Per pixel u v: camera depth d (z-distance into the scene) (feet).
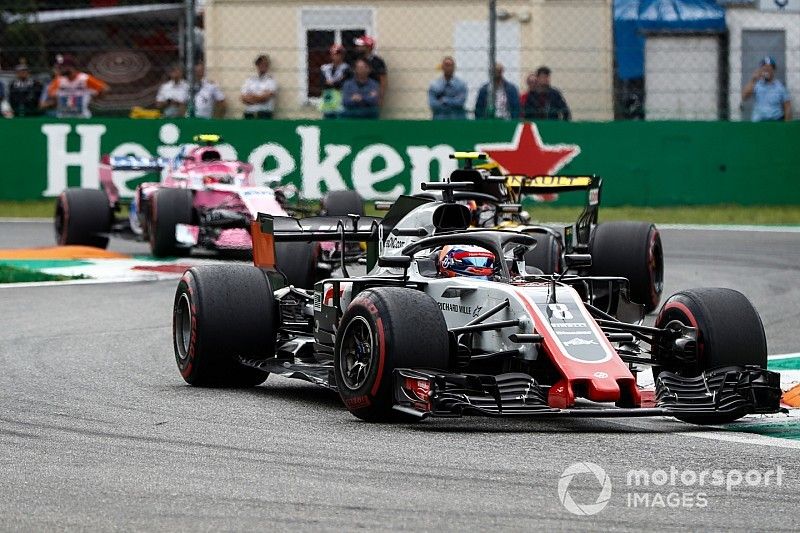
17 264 195.62
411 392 84.43
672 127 258.98
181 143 259.80
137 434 84.99
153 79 322.55
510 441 82.38
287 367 100.68
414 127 257.55
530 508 66.03
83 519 63.72
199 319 103.35
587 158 259.19
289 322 108.99
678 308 92.68
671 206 259.80
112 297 164.04
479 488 69.92
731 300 91.61
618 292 101.40
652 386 105.40
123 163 217.56
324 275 132.87
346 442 81.87
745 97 285.23
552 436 84.38
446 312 94.48
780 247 217.15
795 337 133.59
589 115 291.79
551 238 139.64
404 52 286.46
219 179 208.64
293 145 258.37
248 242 196.85
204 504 66.59
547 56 290.15
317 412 93.81
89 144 262.26
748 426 89.45
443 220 102.22
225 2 285.23
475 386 84.28
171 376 111.75
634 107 291.38
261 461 76.48
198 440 82.89
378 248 110.01
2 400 98.43
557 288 90.27
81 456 78.23
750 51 295.07
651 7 292.81
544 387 87.10
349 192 193.47
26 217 259.80
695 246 219.00
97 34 328.08
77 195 216.13
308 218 113.80
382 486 70.23
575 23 290.35
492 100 259.80
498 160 257.55
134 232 217.36
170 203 202.08
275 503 66.69
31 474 73.46
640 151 259.39
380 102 270.05
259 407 96.02
